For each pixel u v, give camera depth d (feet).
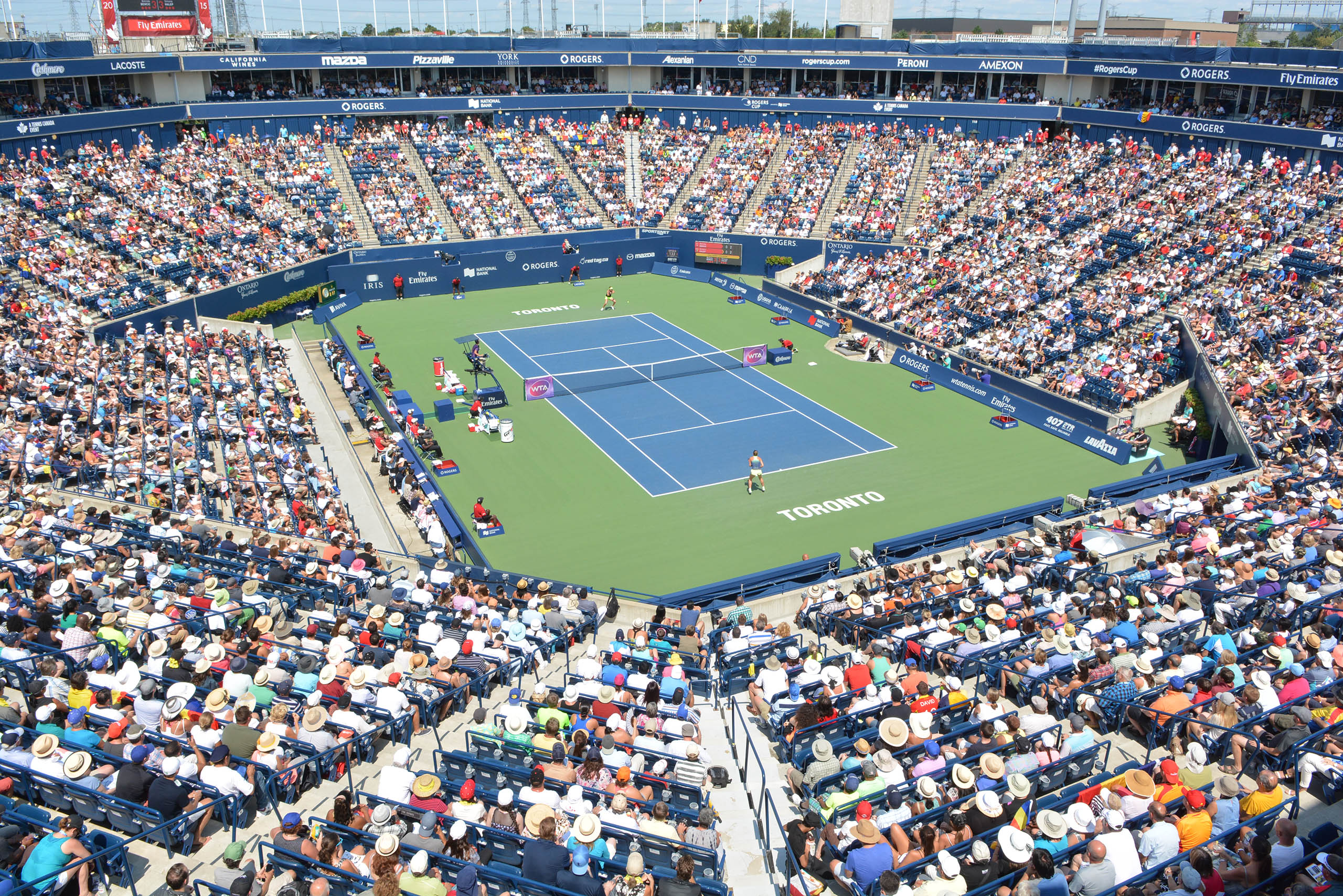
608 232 243.81
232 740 46.24
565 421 144.05
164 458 100.53
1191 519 88.99
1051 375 147.13
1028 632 64.69
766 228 235.81
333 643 57.52
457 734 54.90
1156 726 52.01
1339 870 36.42
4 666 53.57
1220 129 189.26
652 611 77.10
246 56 232.12
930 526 110.52
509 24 265.13
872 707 53.52
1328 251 151.23
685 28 367.04
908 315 179.11
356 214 229.04
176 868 35.37
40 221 176.14
